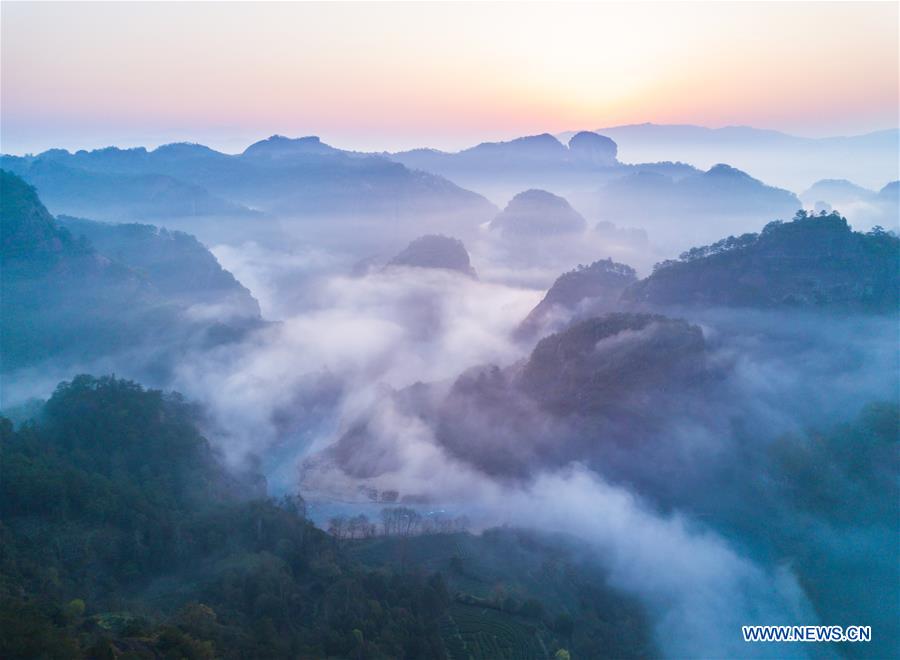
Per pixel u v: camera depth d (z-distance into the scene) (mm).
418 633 89375
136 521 101750
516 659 93375
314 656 77750
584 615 110688
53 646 62062
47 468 106062
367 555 121438
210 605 87438
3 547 88562
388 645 84625
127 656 65750
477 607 104062
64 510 100125
